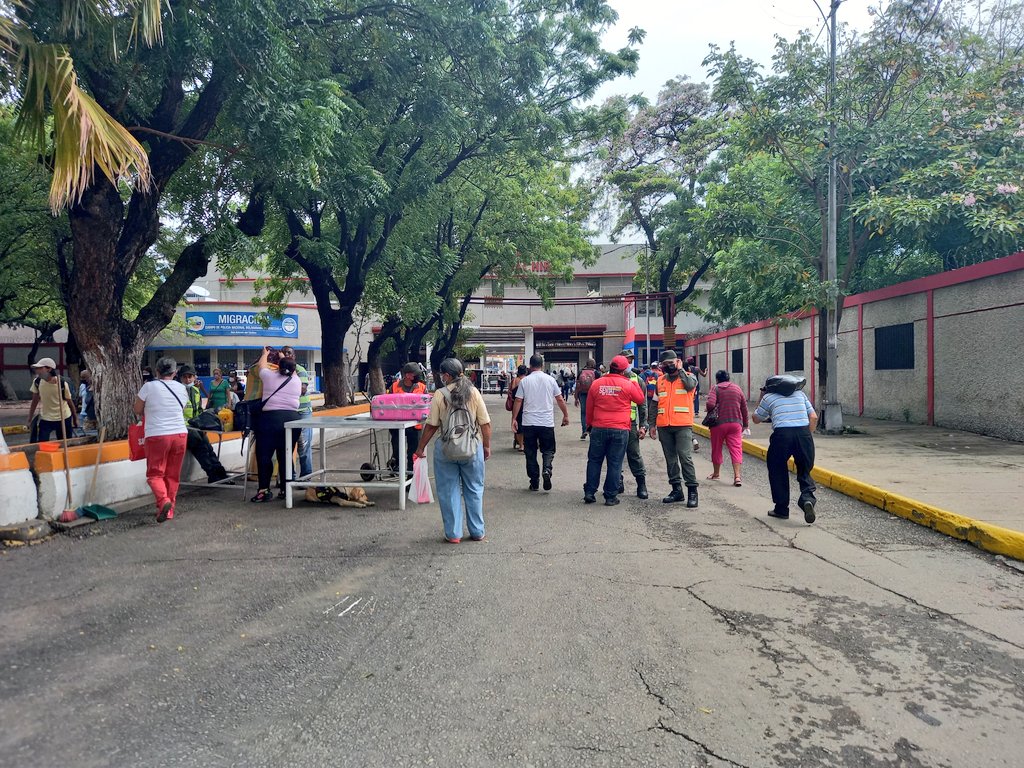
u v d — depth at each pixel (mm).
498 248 23047
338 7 11859
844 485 8906
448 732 3137
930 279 14422
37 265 18688
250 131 8836
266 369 8445
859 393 17469
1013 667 3812
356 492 8352
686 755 2945
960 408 13680
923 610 4695
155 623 4480
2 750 2963
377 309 18672
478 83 13391
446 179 17703
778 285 19016
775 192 16484
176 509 8094
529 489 9500
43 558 6004
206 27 8344
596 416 8352
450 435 6391
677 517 7637
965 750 2986
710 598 4926
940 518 6902
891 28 13547
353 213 12836
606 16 13906
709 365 32625
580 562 5844
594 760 2908
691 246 27625
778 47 14227
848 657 3941
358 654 3994
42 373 11867
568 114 15203
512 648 4062
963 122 13445
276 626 4430
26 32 6281
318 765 2877
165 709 3344
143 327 9805
